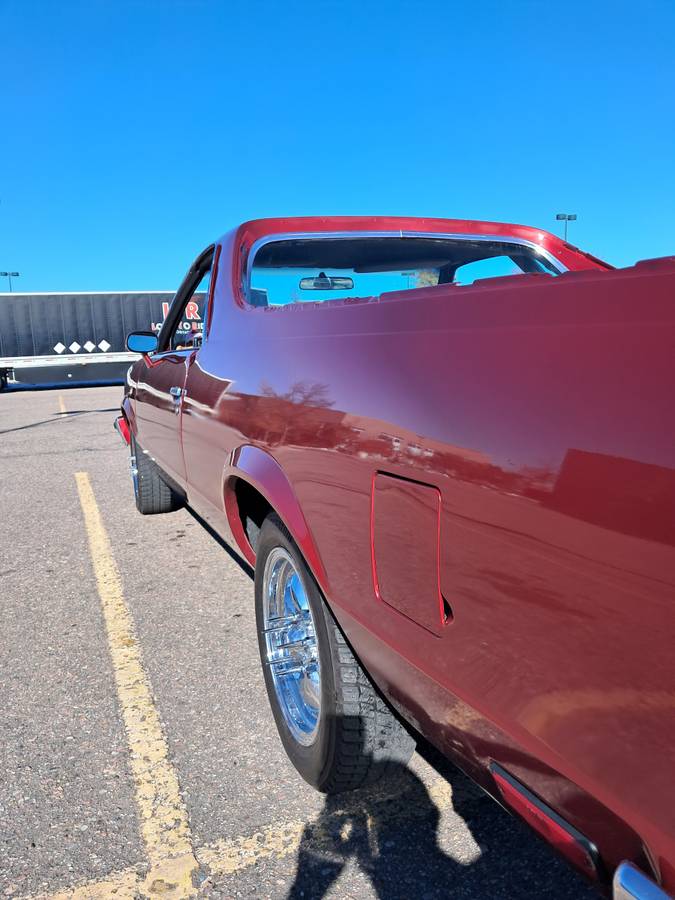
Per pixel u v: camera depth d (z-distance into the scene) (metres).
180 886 1.80
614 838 0.98
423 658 1.34
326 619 1.84
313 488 1.73
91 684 2.83
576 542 0.97
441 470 1.24
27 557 4.43
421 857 1.90
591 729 0.97
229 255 2.85
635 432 0.90
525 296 1.10
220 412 2.47
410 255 3.23
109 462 7.91
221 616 3.49
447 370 1.25
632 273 0.94
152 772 2.26
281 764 2.31
